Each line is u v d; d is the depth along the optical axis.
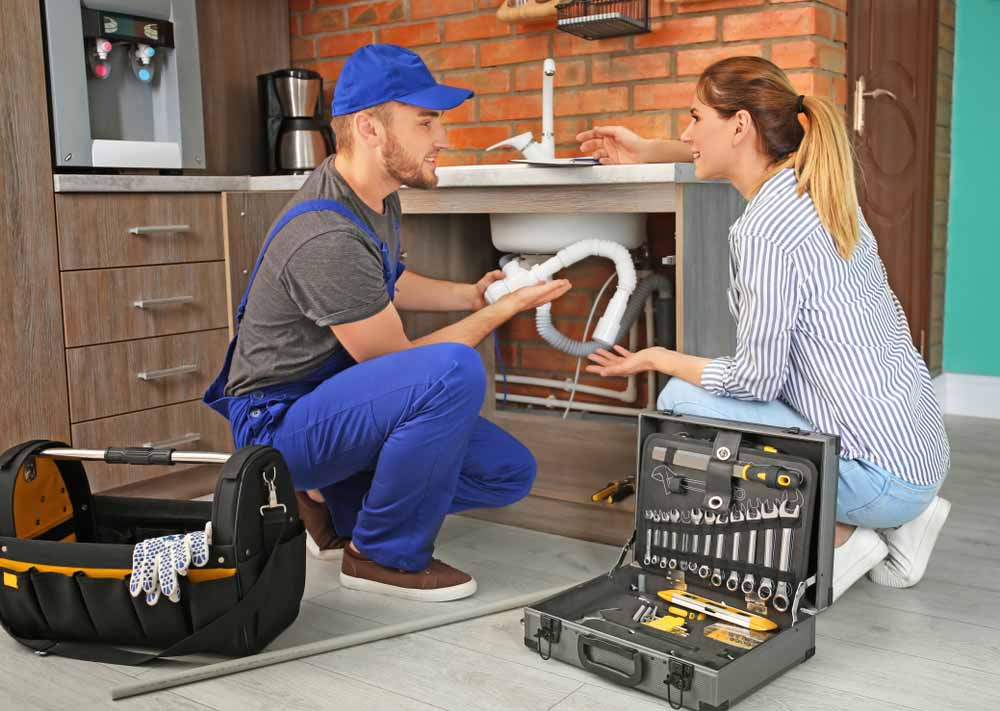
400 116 1.76
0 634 1.74
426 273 2.52
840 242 1.67
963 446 3.02
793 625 1.54
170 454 1.62
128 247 2.44
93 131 2.50
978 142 3.39
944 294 3.52
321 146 2.86
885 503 1.70
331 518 2.12
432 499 1.81
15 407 2.24
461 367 1.71
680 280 1.91
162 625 1.57
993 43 3.33
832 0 2.41
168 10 2.56
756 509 1.63
